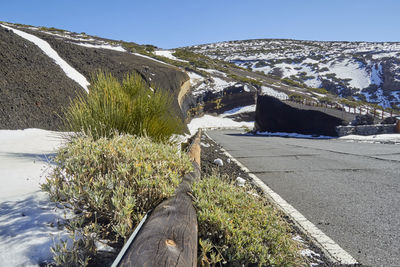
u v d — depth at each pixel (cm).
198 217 158
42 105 880
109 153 196
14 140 573
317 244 189
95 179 178
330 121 2011
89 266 124
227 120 4406
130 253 104
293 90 5172
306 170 494
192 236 130
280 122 2547
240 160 629
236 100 4778
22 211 169
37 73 998
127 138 253
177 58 5912
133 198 150
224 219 154
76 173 171
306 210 266
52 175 181
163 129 455
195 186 199
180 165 227
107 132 364
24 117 782
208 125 3919
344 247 185
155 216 144
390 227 221
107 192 155
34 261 123
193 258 115
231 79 5294
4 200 188
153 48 6012
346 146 1002
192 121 3912
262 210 188
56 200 162
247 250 144
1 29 1072
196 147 502
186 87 3691
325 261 166
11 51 987
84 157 187
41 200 188
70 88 1095
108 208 158
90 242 133
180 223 137
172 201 169
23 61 995
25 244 133
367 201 296
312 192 336
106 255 134
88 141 218
